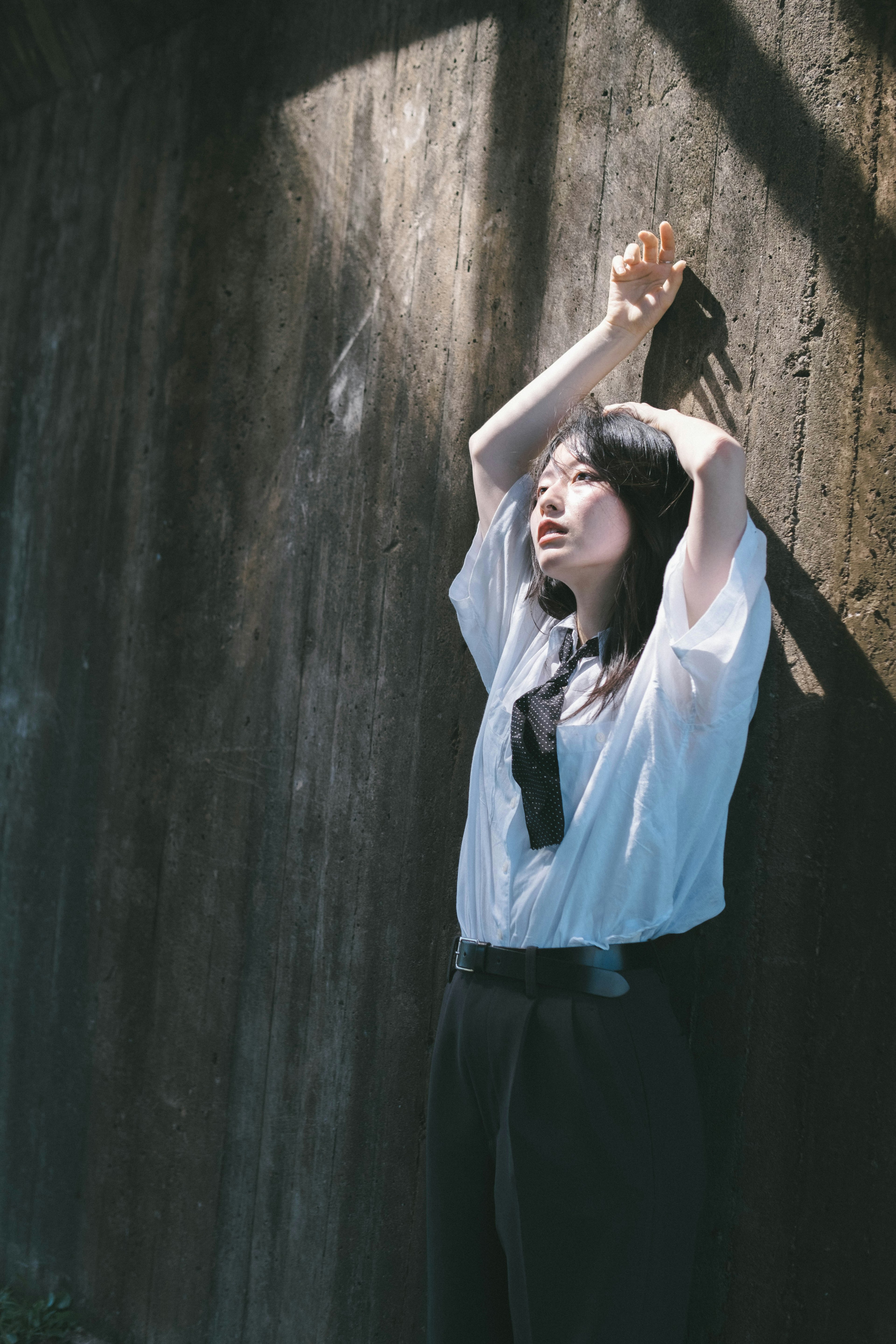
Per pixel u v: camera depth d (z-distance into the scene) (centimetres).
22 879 320
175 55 301
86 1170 283
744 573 132
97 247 320
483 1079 144
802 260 165
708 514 135
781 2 172
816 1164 150
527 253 208
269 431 259
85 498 313
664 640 138
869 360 156
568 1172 132
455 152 225
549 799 143
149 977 272
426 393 223
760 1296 153
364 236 242
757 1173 156
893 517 151
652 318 174
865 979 147
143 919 276
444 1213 150
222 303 276
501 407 208
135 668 288
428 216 229
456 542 213
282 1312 224
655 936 145
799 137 167
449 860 205
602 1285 129
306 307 254
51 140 345
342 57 253
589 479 152
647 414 154
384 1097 210
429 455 221
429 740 212
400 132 237
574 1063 134
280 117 267
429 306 225
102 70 327
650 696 139
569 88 204
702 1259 160
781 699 160
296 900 236
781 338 166
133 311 304
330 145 253
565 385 178
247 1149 238
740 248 173
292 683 245
